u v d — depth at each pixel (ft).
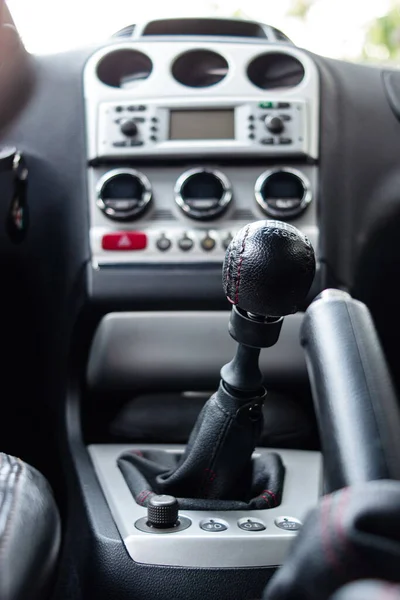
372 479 1.89
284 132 3.77
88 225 3.75
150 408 3.91
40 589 1.76
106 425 3.98
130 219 3.71
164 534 2.68
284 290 2.04
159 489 3.05
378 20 8.82
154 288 3.67
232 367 2.67
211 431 2.80
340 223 3.83
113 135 3.78
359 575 0.98
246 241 2.10
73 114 3.92
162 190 3.75
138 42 4.00
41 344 4.10
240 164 3.76
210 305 3.70
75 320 3.81
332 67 4.13
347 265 3.84
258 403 2.72
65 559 3.39
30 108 4.00
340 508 1.05
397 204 3.99
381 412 2.06
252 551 2.62
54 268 3.91
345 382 2.15
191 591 2.56
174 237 3.67
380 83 4.17
